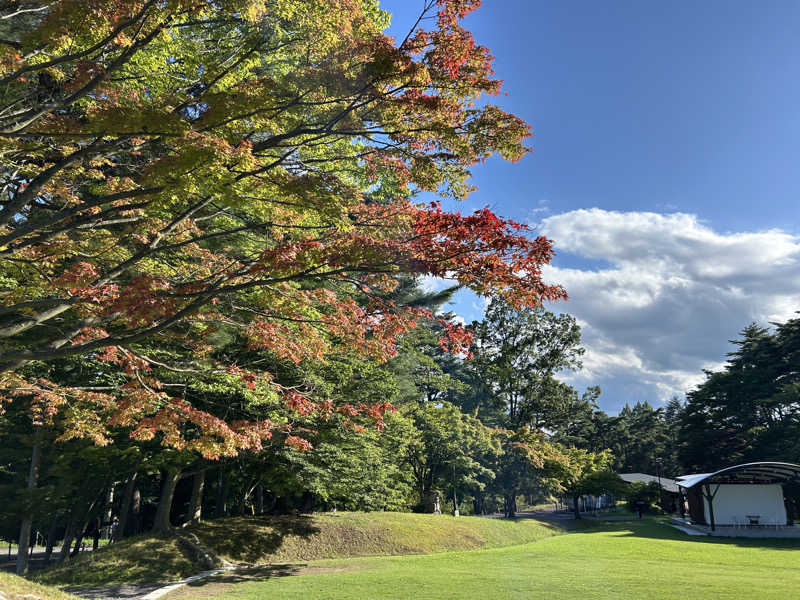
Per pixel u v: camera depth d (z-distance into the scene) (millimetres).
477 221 6961
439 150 7984
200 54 10047
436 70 7328
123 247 11312
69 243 10055
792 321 49062
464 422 41344
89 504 24109
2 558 35062
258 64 10242
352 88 7723
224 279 8609
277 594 14430
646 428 93312
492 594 13617
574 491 49469
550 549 25656
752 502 38094
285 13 8336
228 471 27641
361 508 29156
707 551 24562
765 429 49500
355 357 20891
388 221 8281
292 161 8508
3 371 7730
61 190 10094
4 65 7062
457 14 7160
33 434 21000
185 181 6559
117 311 7801
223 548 21547
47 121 8344
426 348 47938
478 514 55688
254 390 15969
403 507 36219
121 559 19156
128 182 10352
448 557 22734
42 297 11195
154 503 32656
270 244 11500
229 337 13859
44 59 8594
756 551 24609
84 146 9102
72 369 16094
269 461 23078
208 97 7070
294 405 11242
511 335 58000
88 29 6906
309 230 9703
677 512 57375
